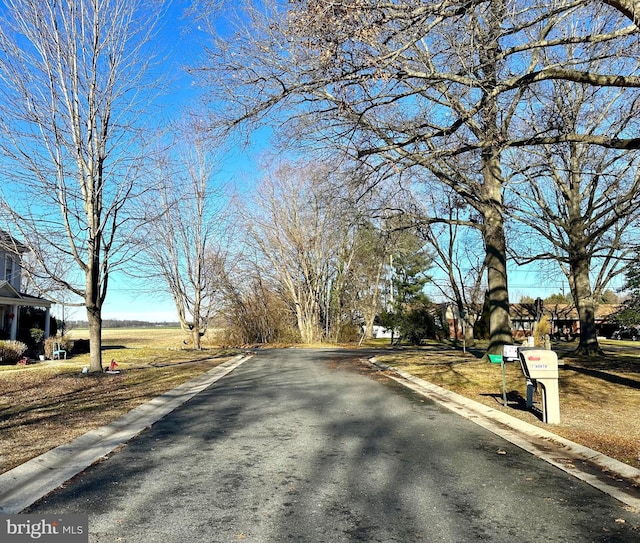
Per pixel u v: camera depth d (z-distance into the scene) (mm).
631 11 6773
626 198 16156
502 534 4199
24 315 30781
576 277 21516
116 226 16719
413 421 9016
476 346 33625
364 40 8242
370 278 43500
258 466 6125
